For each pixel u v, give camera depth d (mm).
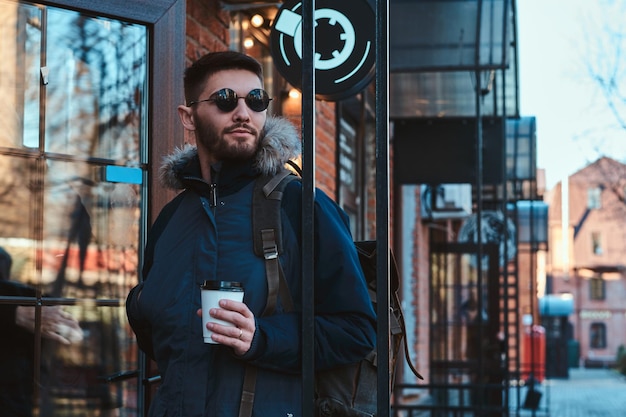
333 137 8500
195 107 2619
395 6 8172
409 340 13680
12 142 3707
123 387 3943
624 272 57438
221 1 5312
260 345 2371
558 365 35375
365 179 7742
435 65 8203
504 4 8062
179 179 2666
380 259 2256
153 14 4086
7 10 3732
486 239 14531
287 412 2445
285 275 2490
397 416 11562
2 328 3631
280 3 5340
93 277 3891
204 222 2545
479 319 9531
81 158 3891
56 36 3852
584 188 57594
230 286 2322
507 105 11234
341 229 2521
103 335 3898
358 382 2520
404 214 13750
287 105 7379
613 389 28438
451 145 11273
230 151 2553
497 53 8156
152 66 4090
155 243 2709
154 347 2584
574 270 58188
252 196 2553
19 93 3736
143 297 2564
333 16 4699
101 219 3932
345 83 4664
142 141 4074
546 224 16844
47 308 3744
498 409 10250
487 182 11203
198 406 2424
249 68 2613
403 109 10828
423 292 14828
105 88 3975
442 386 10219
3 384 3602
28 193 3734
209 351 2449
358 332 2439
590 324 58875
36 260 3730
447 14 8141
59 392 3748
